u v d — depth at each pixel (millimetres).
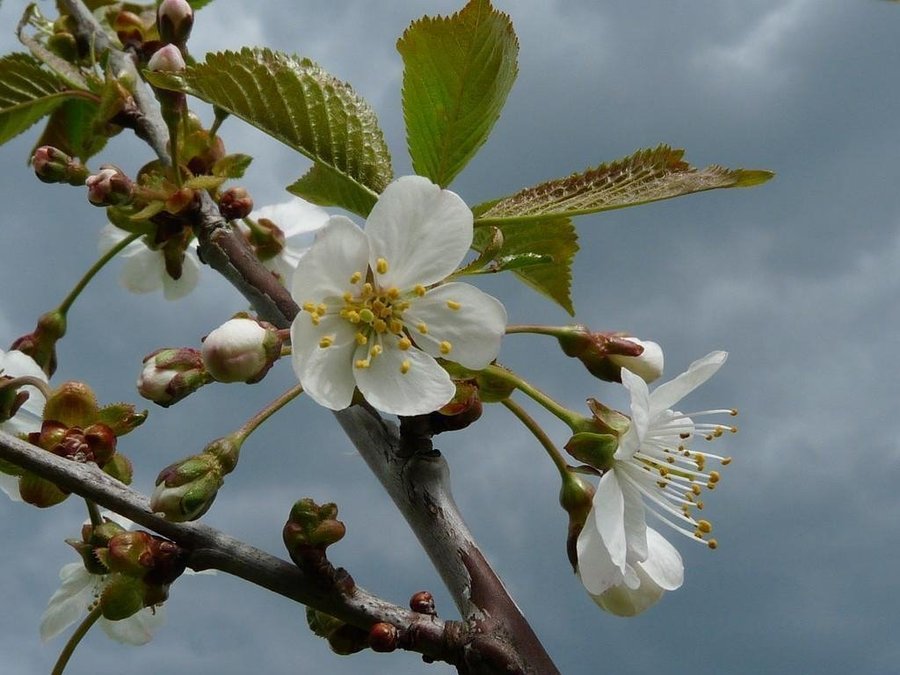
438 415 321
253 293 351
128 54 408
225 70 332
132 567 312
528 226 349
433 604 314
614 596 327
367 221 318
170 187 362
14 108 394
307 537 312
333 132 338
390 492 319
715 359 328
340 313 320
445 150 331
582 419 329
